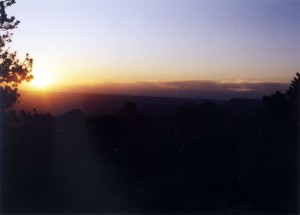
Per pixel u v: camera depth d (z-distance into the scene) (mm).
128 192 22922
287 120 24906
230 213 18609
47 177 24812
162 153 29453
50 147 29234
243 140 25906
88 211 20047
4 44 28969
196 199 20703
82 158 29312
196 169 25266
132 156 29625
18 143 28328
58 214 19609
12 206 20844
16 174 25109
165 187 23125
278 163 22375
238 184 21844
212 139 29688
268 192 20547
